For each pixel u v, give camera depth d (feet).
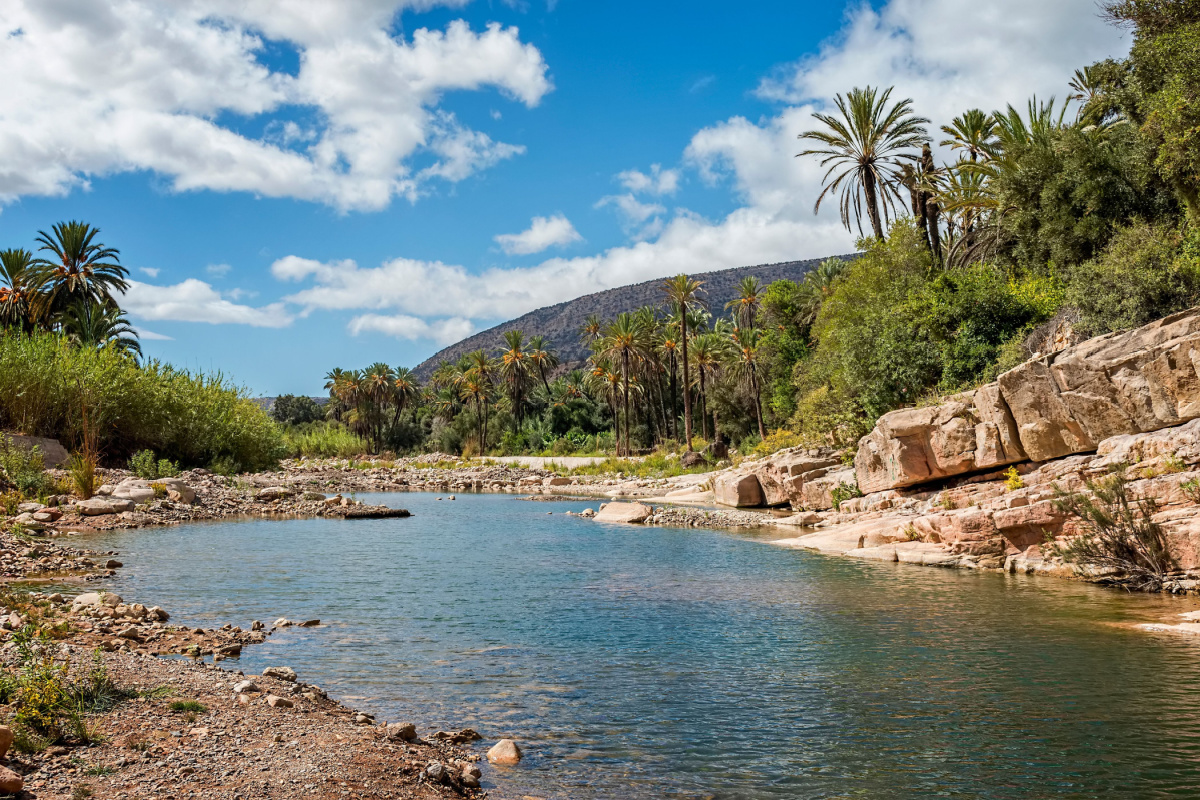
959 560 51.13
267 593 40.29
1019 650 29.40
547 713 22.62
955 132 114.52
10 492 68.59
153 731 16.70
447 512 100.42
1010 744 20.03
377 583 44.21
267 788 14.52
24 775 13.67
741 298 257.34
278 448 139.95
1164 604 37.35
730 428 223.10
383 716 21.97
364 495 135.03
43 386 91.61
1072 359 49.70
